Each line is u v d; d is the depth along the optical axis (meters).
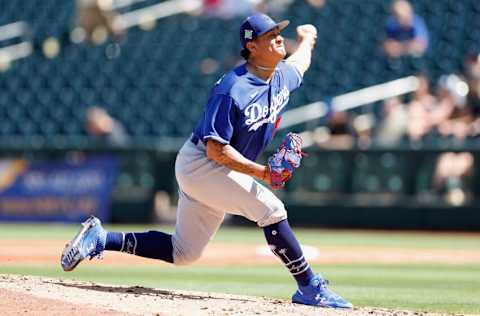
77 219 60.00
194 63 72.44
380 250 40.12
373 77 64.81
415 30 64.56
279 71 18.50
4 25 82.88
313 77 66.25
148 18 76.62
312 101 64.38
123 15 77.00
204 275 27.48
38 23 81.94
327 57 68.25
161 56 73.88
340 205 54.41
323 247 41.66
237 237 49.03
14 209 62.22
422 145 52.38
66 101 73.12
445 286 24.47
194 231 18.92
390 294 21.77
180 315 14.88
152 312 15.15
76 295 17.41
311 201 55.25
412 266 32.56
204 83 70.44
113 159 59.50
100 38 69.56
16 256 33.25
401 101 62.19
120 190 59.34
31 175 61.84
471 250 40.50
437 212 51.78
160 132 67.62
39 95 74.69
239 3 74.94
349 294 21.70
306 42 19.94
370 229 53.59
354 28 70.31
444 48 65.75
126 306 15.93
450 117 56.59
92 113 62.34
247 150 17.97
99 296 17.39
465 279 27.06
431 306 18.89
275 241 17.73
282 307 16.81
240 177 17.78
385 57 65.75
